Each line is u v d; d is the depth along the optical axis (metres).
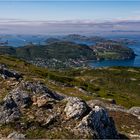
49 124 35.34
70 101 38.53
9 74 66.38
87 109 37.38
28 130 34.62
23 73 114.44
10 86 46.75
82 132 33.56
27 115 37.09
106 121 37.44
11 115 36.97
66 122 35.47
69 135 33.16
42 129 34.59
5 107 38.06
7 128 35.12
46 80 110.62
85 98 84.19
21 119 36.38
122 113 57.59
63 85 110.19
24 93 41.19
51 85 100.75
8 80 49.94
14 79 51.50
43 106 38.62
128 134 43.47
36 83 46.72
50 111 37.59
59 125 35.09
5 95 43.00
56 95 50.22
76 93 95.00
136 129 46.91
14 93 40.78
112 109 60.97
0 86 47.00
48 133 33.72
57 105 38.78
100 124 36.19
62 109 37.75
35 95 41.44
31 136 33.53
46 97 40.78
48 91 47.19
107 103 75.50
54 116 36.47
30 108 38.59
